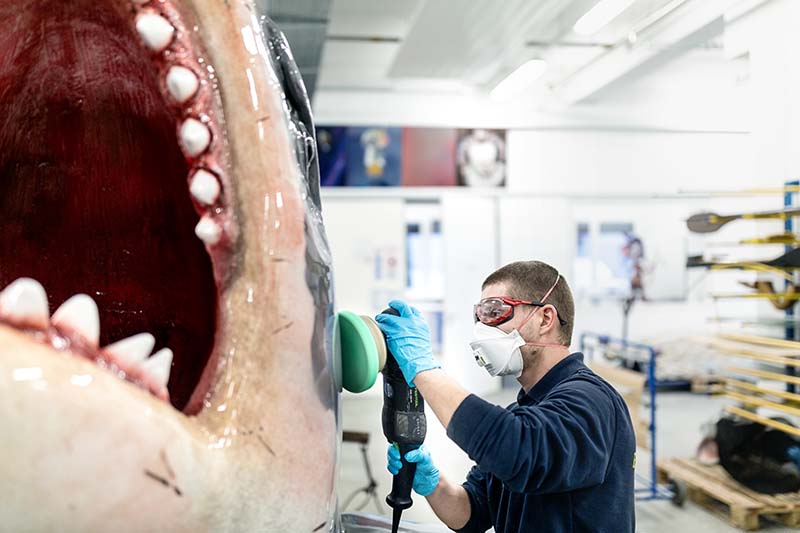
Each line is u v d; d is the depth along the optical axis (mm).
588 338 8469
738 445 4027
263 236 697
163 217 984
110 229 1000
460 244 8234
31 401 493
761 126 4727
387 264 8188
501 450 1099
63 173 992
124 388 542
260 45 730
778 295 3912
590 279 8523
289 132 745
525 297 1404
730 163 5840
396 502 1282
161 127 942
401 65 7395
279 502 672
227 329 687
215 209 702
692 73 7016
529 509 1276
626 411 1348
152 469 553
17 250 1004
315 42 5629
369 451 5379
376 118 8227
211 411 651
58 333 536
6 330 505
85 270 1006
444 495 1475
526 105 8289
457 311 8172
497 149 8289
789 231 4148
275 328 688
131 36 809
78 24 833
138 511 551
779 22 4551
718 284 7031
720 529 3863
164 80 701
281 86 798
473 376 8148
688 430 5832
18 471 500
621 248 8500
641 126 8062
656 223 8523
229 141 705
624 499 1290
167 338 984
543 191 8336
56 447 507
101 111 953
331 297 803
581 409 1215
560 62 7590
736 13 4914
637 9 5875
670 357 7203
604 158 8312
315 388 726
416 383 1204
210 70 704
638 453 5191
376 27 6770
